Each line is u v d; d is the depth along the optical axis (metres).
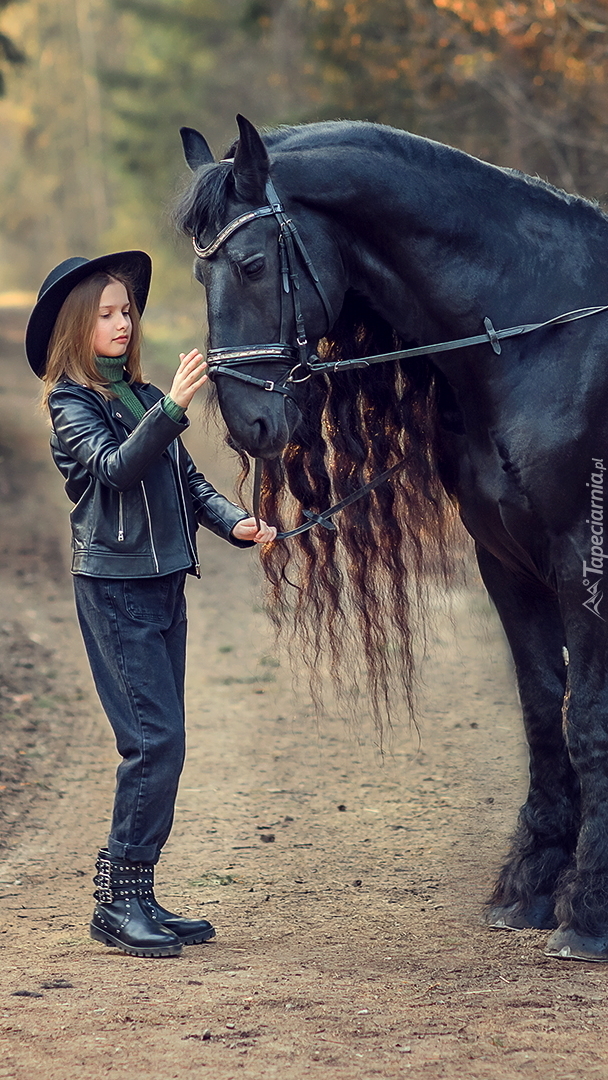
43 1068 3.45
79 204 63.88
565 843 4.97
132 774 4.56
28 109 62.03
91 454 4.44
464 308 4.48
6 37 22.53
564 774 4.98
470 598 11.20
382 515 4.83
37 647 10.77
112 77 36.66
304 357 4.35
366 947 4.66
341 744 8.14
